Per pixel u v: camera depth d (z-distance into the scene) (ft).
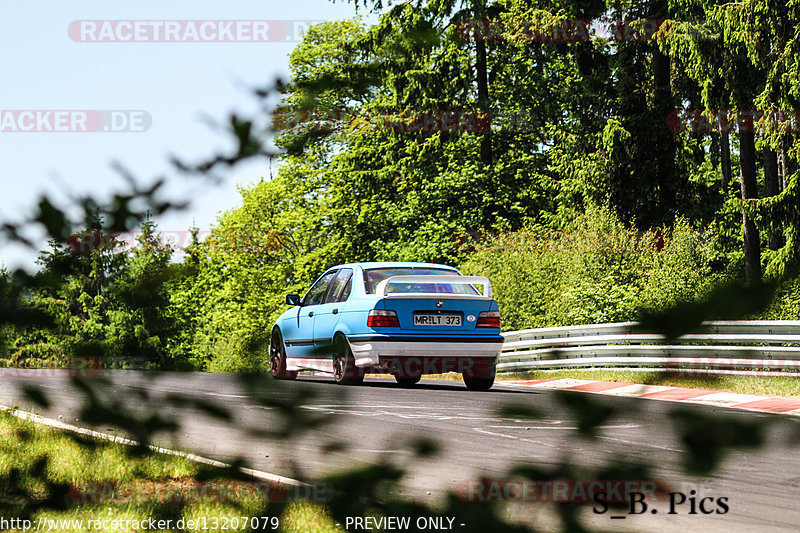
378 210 426.92
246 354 29.84
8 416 41.39
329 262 421.18
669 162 377.30
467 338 162.09
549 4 376.68
